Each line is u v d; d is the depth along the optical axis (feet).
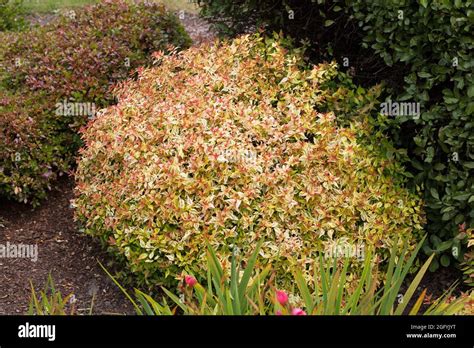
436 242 14.57
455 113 13.52
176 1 32.91
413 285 9.20
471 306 11.15
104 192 14.37
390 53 14.82
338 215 13.25
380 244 13.57
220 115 14.03
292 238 12.81
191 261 12.62
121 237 13.42
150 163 13.66
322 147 13.64
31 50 20.59
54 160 17.97
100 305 14.08
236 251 12.60
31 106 18.26
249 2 17.03
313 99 15.15
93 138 15.58
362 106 15.10
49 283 14.83
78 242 16.30
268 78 15.78
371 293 8.86
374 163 14.26
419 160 15.05
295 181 13.41
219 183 13.12
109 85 19.21
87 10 22.61
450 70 13.46
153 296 13.88
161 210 13.05
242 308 9.32
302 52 16.40
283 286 12.71
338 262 12.97
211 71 15.51
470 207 14.06
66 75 19.02
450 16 13.14
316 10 16.57
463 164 13.74
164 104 14.78
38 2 33.19
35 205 17.51
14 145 16.99
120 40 20.70
